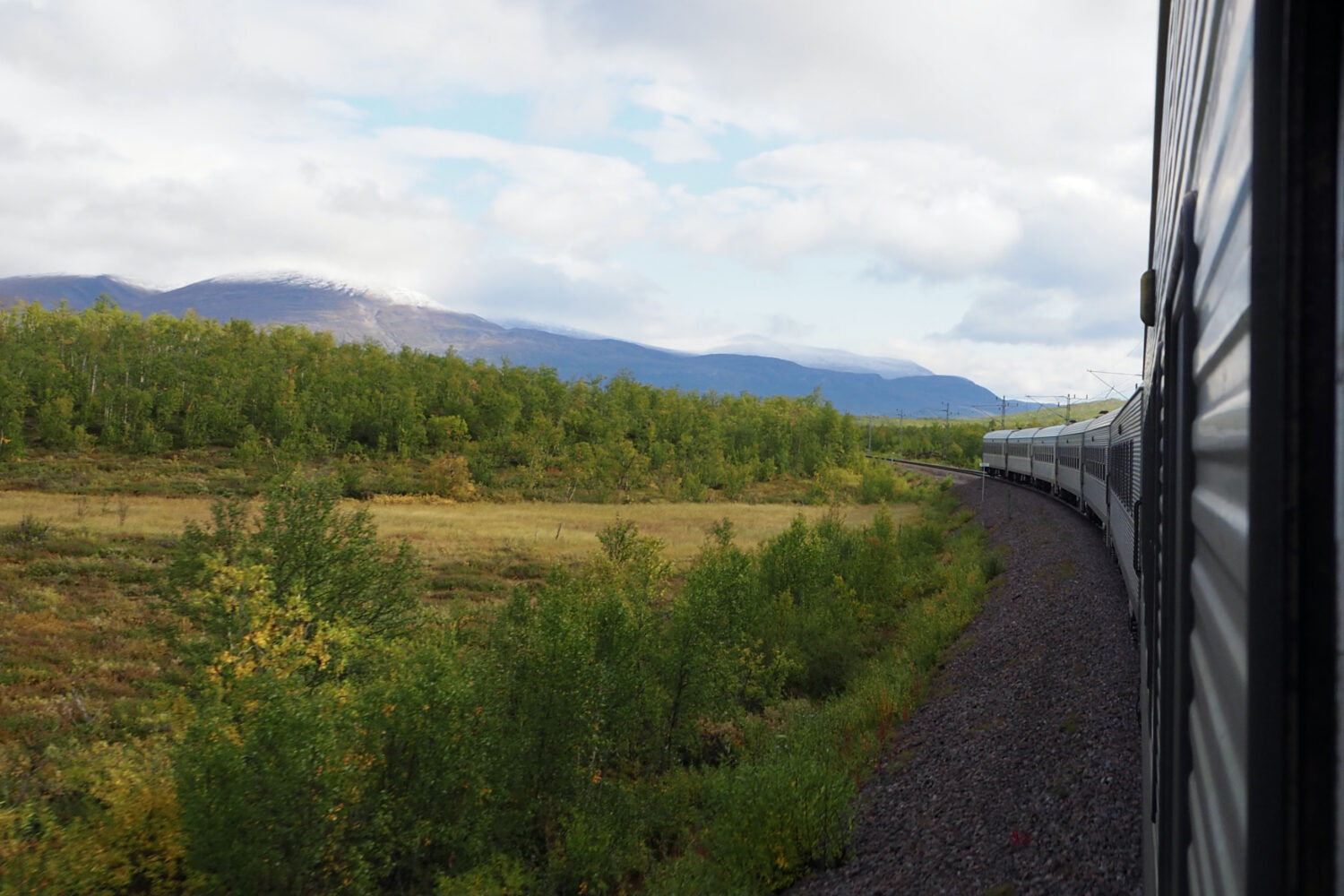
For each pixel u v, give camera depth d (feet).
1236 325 4.27
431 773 38.93
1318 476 3.15
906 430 605.73
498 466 345.10
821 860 33.09
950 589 78.18
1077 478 98.84
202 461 326.65
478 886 35.12
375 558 61.82
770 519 203.51
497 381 484.74
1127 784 27.89
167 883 38.60
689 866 36.70
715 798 39.37
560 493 291.17
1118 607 49.67
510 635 48.55
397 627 59.72
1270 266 3.37
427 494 267.59
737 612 59.21
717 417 452.76
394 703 40.57
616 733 48.91
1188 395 6.97
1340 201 3.10
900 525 138.10
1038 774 31.71
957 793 33.60
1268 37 3.45
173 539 138.72
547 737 43.65
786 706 58.13
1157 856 9.29
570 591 58.70
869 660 65.26
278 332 585.63
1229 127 4.77
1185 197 7.45
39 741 58.90
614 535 82.58
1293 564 3.18
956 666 52.60
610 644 50.44
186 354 493.36
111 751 55.11
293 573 57.77
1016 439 173.27
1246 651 3.47
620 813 42.32
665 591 81.87
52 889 37.01
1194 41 7.50
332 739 37.14
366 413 404.36
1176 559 7.29
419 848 38.70
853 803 37.19
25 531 134.72
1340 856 2.98
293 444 331.57
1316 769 3.11
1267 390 3.34
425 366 529.45
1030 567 72.54
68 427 337.72
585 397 496.64
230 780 35.32
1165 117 12.85
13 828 41.29
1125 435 47.39
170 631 57.62
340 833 36.47
